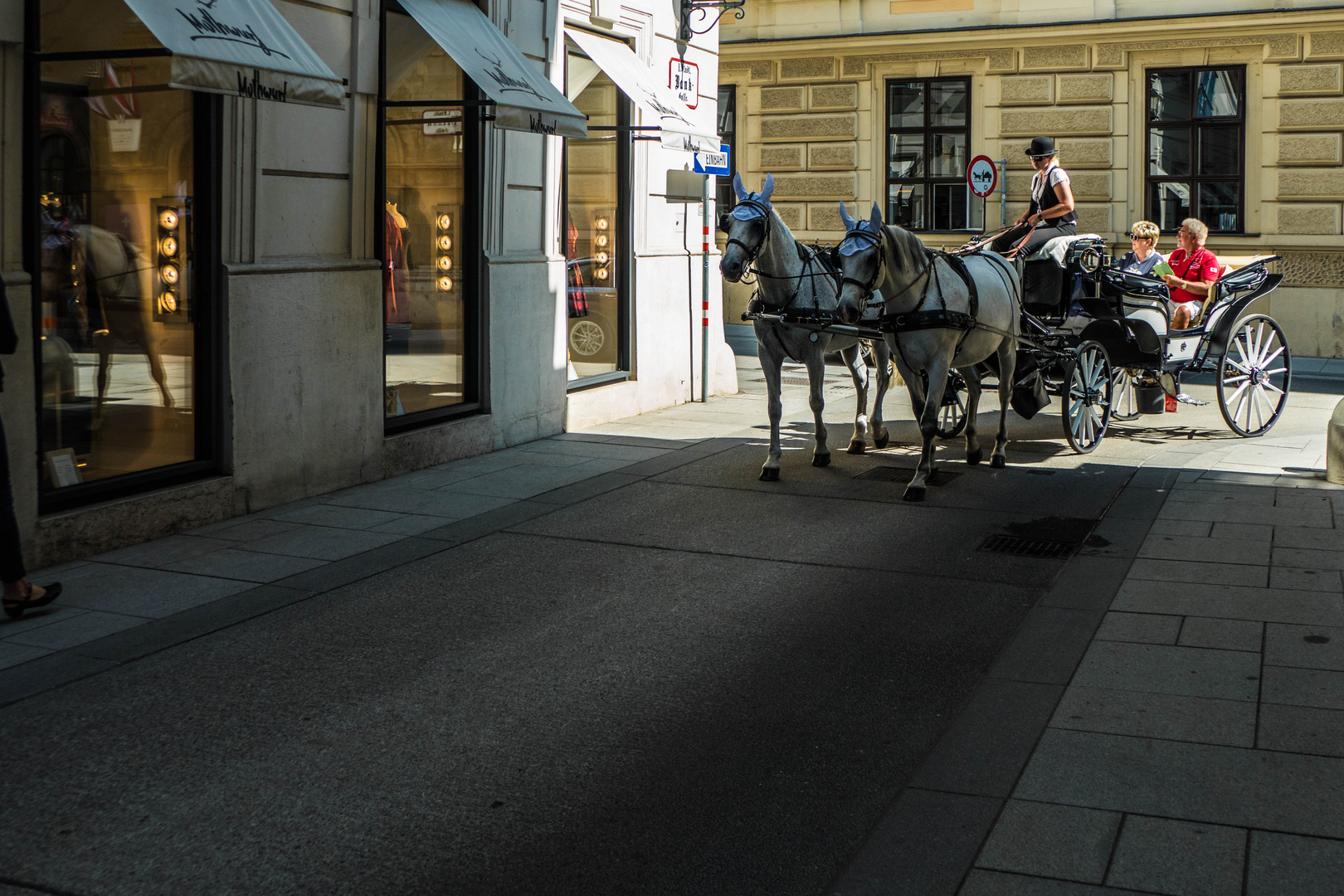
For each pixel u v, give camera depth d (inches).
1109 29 804.0
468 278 418.3
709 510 333.1
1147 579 261.9
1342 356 763.4
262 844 148.6
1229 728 180.7
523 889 138.4
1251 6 768.3
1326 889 134.3
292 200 334.6
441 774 168.6
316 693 198.7
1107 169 823.7
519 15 427.5
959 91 866.1
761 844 149.0
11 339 227.1
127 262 294.0
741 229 352.8
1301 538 292.0
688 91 561.0
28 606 235.0
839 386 642.2
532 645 222.4
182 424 311.9
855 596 254.1
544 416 455.8
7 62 257.8
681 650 220.2
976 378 397.7
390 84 372.8
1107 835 148.4
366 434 364.5
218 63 245.9
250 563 275.4
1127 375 468.1
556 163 456.4
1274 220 777.6
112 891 137.5
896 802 159.0
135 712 189.9
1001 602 248.7
